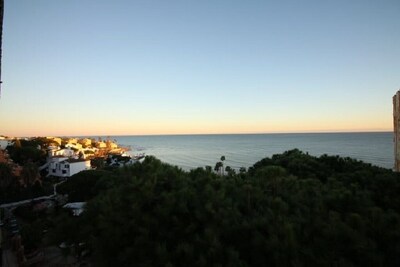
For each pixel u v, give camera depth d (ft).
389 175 40.73
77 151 384.68
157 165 31.63
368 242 22.44
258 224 23.31
